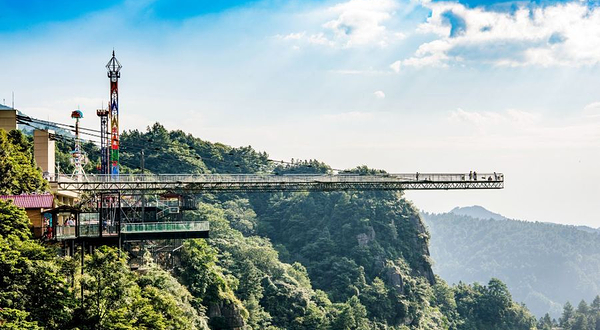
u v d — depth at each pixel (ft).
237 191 594.65
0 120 510.17
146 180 567.18
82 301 329.31
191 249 615.16
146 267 501.56
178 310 440.45
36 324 288.71
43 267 312.71
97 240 421.59
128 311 348.59
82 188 507.71
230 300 621.72
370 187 613.52
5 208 335.26
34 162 495.00
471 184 625.00
